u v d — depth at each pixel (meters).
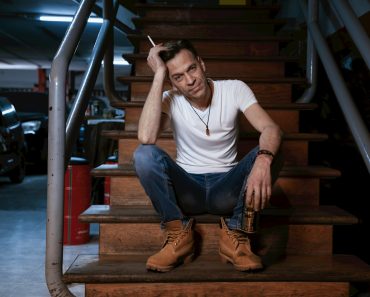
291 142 2.61
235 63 3.32
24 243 3.48
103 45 2.85
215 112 1.99
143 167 1.88
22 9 6.67
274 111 2.81
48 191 1.88
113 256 2.10
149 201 2.38
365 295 2.06
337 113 3.15
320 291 1.91
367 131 2.04
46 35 8.82
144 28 3.82
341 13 2.21
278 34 4.39
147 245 2.13
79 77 17.38
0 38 9.35
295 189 2.38
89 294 1.89
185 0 6.10
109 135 2.58
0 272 2.78
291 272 1.88
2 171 6.07
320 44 2.71
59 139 1.88
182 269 1.90
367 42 2.01
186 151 2.07
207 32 3.81
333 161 3.26
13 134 6.52
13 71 18.70
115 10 3.27
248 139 2.61
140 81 3.03
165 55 1.91
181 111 2.02
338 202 3.16
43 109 9.20
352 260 2.06
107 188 3.88
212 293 1.89
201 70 1.92
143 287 1.89
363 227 2.75
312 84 3.09
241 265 1.86
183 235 1.92
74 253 3.23
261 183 1.76
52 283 1.87
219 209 2.04
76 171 3.46
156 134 1.94
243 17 3.97
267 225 2.14
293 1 4.57
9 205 5.11
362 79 2.79
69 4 6.22
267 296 1.90
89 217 2.09
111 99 3.22
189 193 2.00
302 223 2.13
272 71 3.33
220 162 2.05
